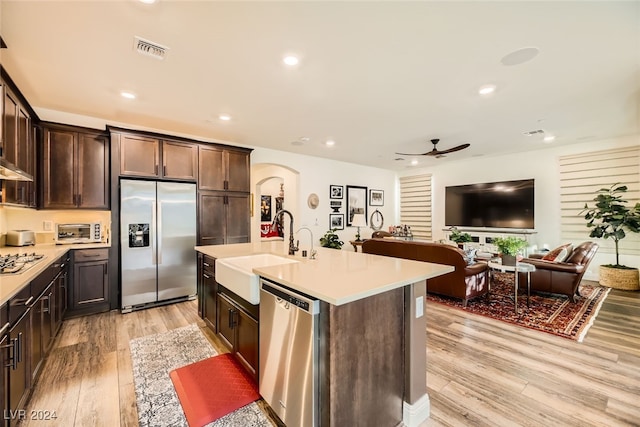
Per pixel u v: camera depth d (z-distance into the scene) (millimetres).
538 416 1738
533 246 5508
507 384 2057
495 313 3471
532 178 5645
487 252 5059
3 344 1424
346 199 6922
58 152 3291
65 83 2658
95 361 2357
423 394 1772
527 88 2811
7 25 1810
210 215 4242
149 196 3666
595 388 2006
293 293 1527
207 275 2959
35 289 1953
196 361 2361
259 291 1881
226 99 3055
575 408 1805
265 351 1791
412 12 1745
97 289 3389
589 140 4852
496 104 3211
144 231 3641
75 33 1911
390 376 1641
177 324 3143
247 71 2459
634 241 4742
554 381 2088
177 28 1877
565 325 3096
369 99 3072
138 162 3645
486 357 2432
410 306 1716
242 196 4609
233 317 2273
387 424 1620
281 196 9320
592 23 1852
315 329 1400
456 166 6844
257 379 1908
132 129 3623
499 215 6016
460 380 2105
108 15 1737
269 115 3564
